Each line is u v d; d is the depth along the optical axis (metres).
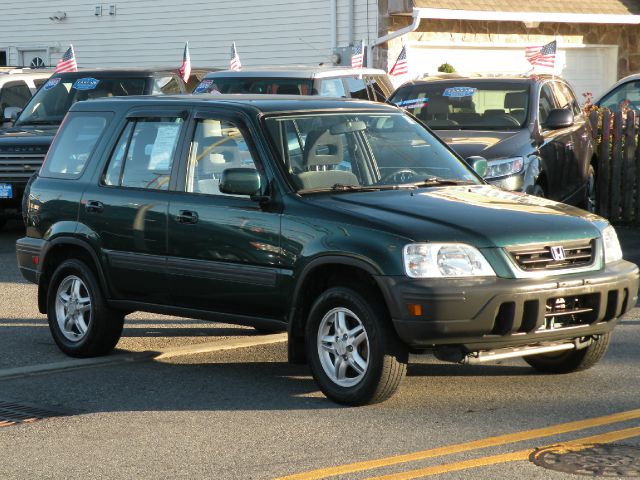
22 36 37.16
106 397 9.91
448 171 10.78
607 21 30.28
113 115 11.49
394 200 9.70
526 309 9.03
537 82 18.14
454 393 9.78
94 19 35.38
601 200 20.75
